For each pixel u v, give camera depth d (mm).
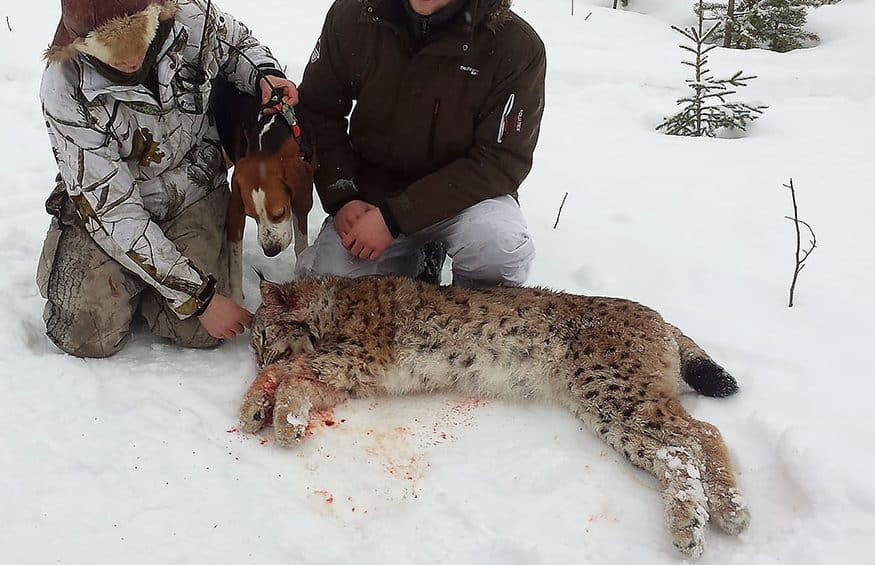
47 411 1309
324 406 1408
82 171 1299
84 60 1242
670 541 1144
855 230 2037
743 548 1138
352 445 1314
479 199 1555
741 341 1573
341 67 1554
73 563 1056
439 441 1335
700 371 1405
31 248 1759
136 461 1229
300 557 1085
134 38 1197
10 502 1139
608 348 1384
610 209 2156
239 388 1428
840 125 2758
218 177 1612
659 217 2115
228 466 1241
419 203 1522
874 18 3736
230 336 1467
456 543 1119
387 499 1199
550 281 1790
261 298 1569
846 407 1373
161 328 1506
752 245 1976
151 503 1156
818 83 3100
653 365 1365
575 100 2973
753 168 2422
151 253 1348
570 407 1415
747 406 1389
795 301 1722
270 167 1511
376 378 1443
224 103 1636
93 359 1453
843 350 1542
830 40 3668
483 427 1376
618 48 3455
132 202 1346
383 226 1528
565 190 2268
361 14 1470
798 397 1402
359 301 1496
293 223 1680
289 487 1212
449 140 1561
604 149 2564
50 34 3051
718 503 1172
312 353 1436
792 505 1198
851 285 1779
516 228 1570
